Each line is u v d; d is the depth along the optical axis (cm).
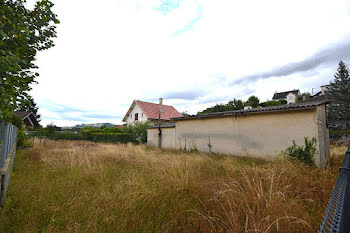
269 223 213
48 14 269
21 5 238
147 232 236
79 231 222
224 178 443
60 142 1619
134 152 941
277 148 718
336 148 1108
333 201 171
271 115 750
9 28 203
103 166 589
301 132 655
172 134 1337
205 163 631
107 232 232
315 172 501
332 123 2486
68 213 269
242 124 855
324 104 759
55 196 335
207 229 233
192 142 1096
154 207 299
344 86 2458
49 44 300
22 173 504
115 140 1797
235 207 268
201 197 332
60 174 497
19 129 1100
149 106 2706
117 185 388
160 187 365
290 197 330
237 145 865
